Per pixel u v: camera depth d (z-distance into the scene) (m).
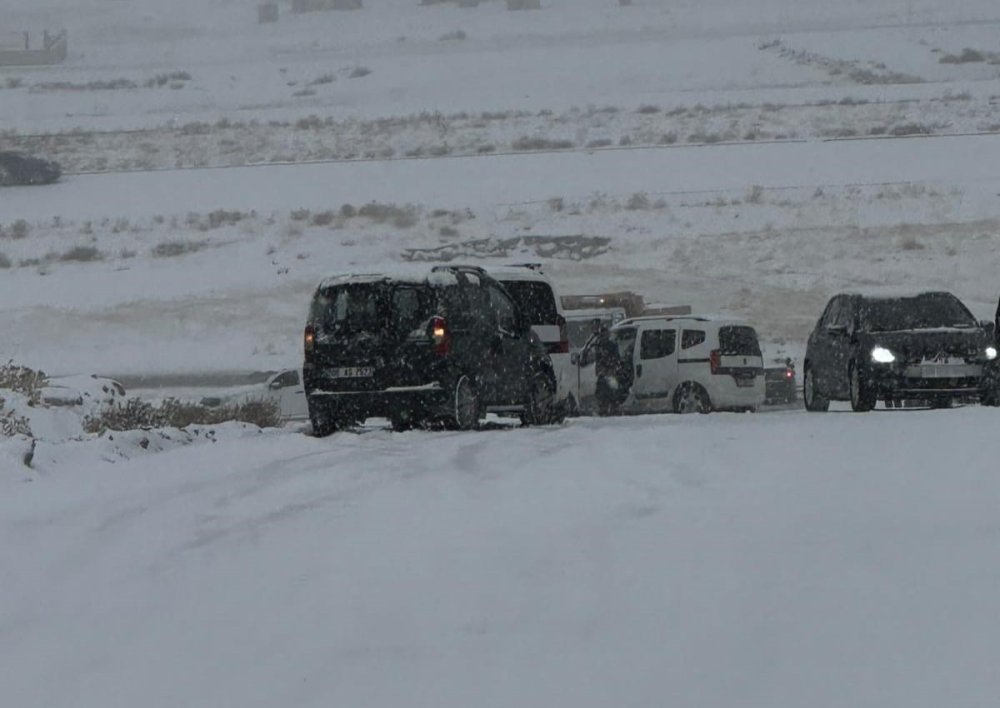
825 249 192.75
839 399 93.81
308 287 186.62
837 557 28.97
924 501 36.56
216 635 25.08
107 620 26.61
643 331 104.94
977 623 23.17
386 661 22.84
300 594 27.81
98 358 158.25
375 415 73.19
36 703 21.89
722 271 188.38
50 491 44.47
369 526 35.28
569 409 103.38
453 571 29.20
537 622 24.77
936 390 86.75
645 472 45.03
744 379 101.38
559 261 194.00
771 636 23.17
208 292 185.62
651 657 22.36
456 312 74.12
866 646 22.33
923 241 192.50
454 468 47.44
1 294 188.62
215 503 39.84
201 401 118.38
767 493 39.06
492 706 20.39
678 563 29.02
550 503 38.38
